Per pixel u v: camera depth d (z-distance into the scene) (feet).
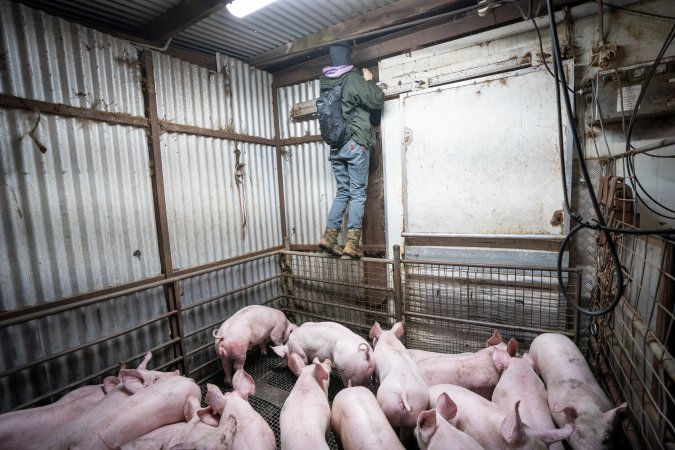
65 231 7.28
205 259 10.04
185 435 5.40
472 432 5.50
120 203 8.19
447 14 8.32
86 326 7.55
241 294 11.02
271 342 11.06
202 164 9.96
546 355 6.86
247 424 5.60
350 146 9.80
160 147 8.90
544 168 8.23
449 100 9.25
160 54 8.96
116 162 8.12
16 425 5.64
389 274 10.71
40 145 6.89
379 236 11.05
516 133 8.49
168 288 8.94
